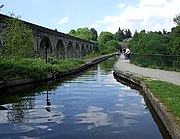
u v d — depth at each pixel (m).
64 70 26.86
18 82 18.17
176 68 24.95
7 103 12.45
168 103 9.41
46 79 22.25
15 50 26.45
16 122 9.06
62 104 12.17
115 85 19.61
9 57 25.81
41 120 9.31
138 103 12.70
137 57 36.09
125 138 7.54
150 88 13.41
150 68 29.42
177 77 19.09
